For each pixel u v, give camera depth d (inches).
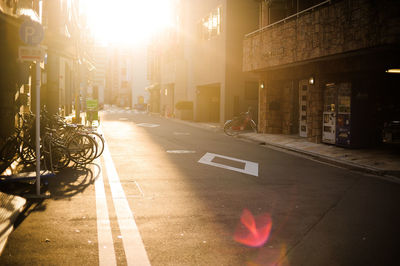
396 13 392.8
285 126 769.6
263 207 248.1
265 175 359.6
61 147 358.9
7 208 205.2
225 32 957.2
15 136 362.0
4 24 333.4
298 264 160.2
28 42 252.4
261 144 633.0
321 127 603.5
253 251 173.2
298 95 751.7
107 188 290.2
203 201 259.4
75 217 216.8
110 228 199.5
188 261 160.7
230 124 768.3
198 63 1176.8
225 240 186.4
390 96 550.3
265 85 777.6
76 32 975.0
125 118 1359.5
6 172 314.5
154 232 195.2
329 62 569.0
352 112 532.1
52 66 447.2
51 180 313.4
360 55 503.8
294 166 416.8
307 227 208.8
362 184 328.5
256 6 968.9
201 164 410.6
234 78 965.2
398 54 460.1
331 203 261.7
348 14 462.3
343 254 171.6
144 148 528.1
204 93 1206.3
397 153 491.8
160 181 320.2
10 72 390.0
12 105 401.1
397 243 185.9
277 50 639.8
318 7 609.0
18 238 182.5
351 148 534.3
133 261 159.3
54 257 161.8
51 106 450.6
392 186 321.7
